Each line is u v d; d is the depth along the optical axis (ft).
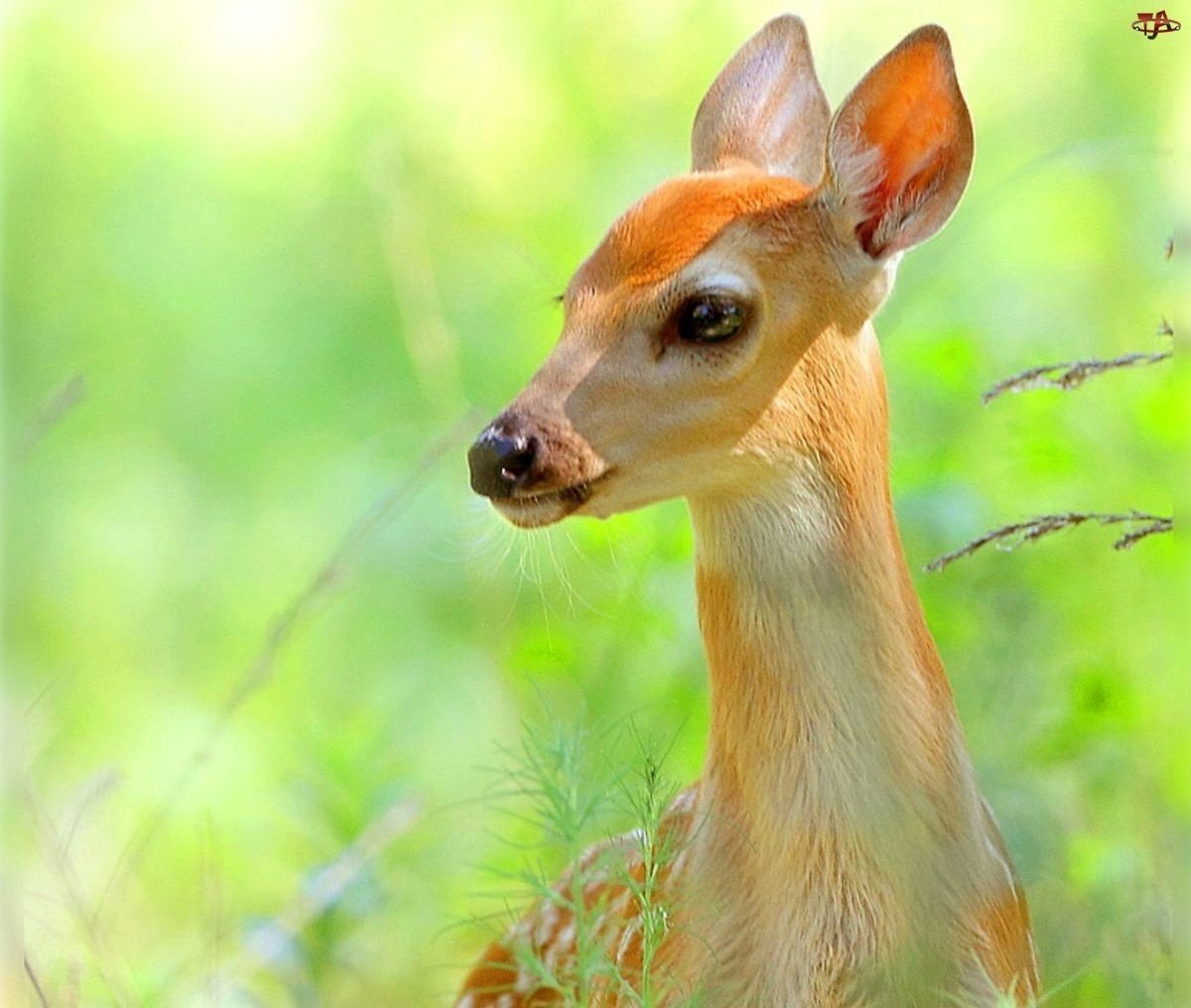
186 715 51.55
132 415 67.62
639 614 39.01
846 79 55.83
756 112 32.81
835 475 28.86
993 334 45.85
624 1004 28.45
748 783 28.84
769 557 28.84
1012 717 37.63
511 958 32.42
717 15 67.72
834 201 29.25
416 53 72.64
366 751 40.04
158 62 77.66
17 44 77.51
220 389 67.36
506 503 28.63
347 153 72.79
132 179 75.15
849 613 28.58
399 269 59.11
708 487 28.91
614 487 28.81
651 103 66.69
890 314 45.24
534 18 69.67
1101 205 51.55
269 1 77.61
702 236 29.04
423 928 40.57
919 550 38.86
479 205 65.72
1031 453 39.32
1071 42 57.21
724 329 28.71
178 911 43.70
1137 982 32.07
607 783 28.63
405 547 54.80
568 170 65.10
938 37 29.66
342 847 38.32
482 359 56.80
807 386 28.91
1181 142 43.70
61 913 39.32
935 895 28.17
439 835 42.24
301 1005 36.32
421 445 54.60
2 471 60.29
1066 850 35.60
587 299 29.27
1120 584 38.55
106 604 58.75
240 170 75.36
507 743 43.11
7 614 57.62
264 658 38.91
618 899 30.42
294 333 68.03
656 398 28.71
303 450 65.05
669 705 38.37
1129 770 36.06
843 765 28.37
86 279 72.02
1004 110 57.21
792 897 28.37
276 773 45.98
